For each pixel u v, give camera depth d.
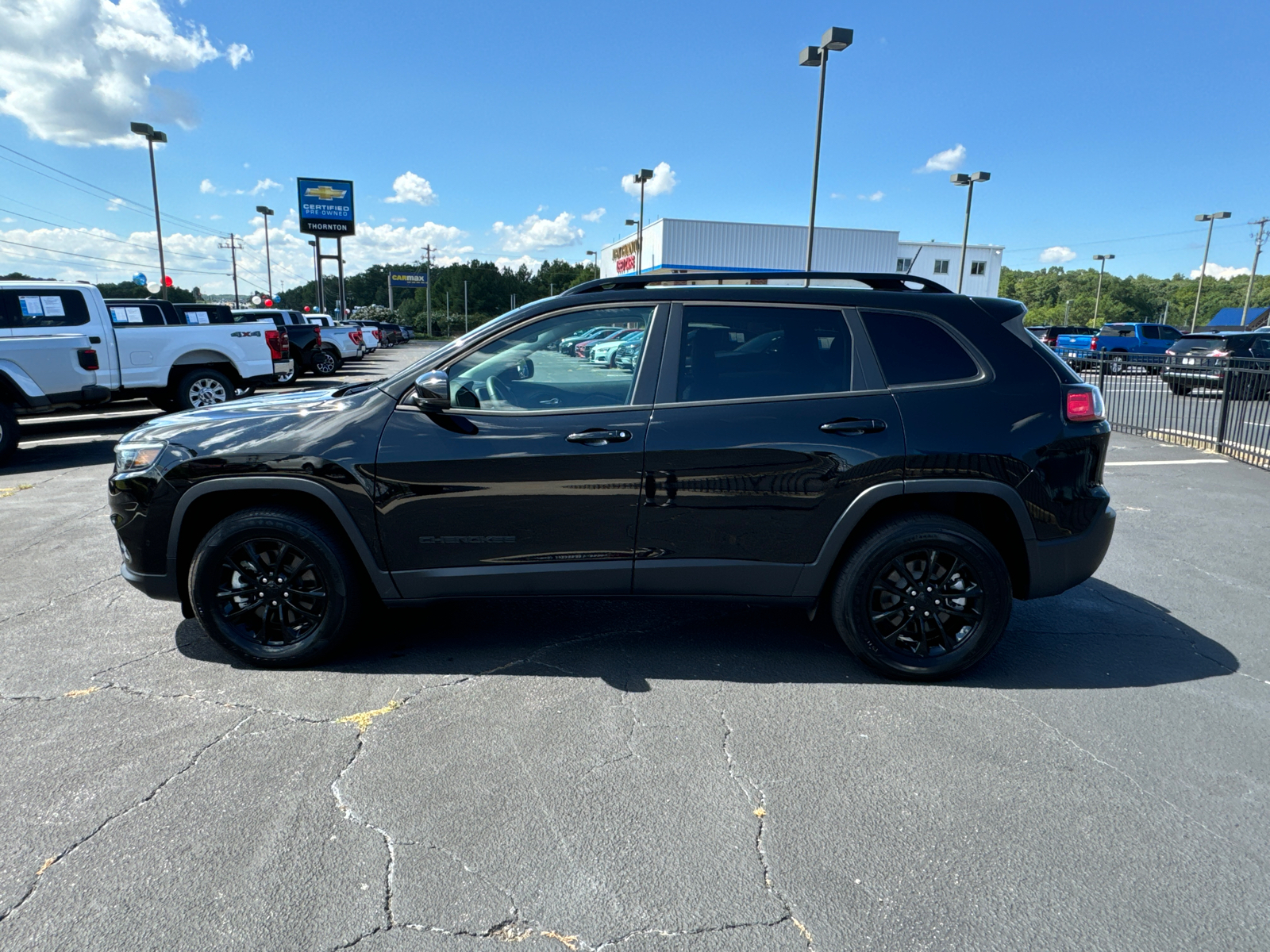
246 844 2.34
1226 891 2.18
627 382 3.38
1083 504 3.41
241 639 3.49
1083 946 1.98
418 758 2.81
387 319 101.44
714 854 2.32
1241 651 3.84
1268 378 8.92
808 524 3.34
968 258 48.22
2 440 8.75
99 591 4.56
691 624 4.09
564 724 3.06
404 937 1.99
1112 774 2.75
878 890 2.18
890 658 3.43
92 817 2.46
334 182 53.16
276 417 3.45
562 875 2.22
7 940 1.96
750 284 3.58
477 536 3.36
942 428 3.30
